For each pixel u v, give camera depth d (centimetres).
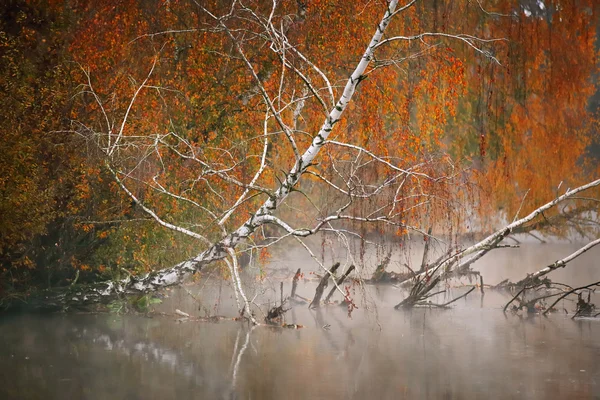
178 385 2400
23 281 3647
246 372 2558
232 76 4156
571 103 6494
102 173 3716
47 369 2578
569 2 5962
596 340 3128
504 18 5441
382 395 2311
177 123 4019
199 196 3869
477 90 5538
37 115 3494
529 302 3831
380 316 3719
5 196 3269
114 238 3734
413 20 4488
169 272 3459
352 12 4203
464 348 2964
